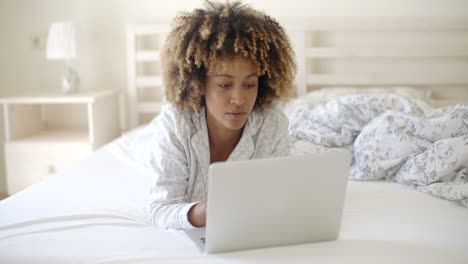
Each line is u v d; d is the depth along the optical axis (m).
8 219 1.22
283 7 2.60
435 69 2.53
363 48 2.49
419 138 1.57
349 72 2.60
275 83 1.18
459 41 2.49
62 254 1.02
